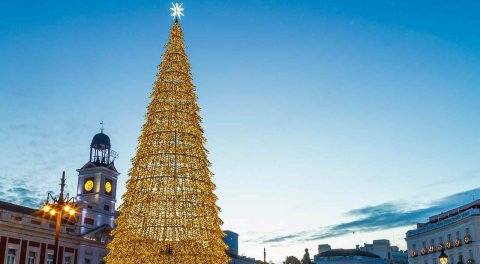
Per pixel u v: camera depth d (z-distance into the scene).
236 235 127.75
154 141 41.09
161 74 43.34
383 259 135.38
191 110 42.47
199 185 40.56
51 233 69.38
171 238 39.03
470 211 80.88
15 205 69.31
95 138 89.56
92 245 77.62
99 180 84.56
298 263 114.50
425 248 96.56
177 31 45.09
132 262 38.84
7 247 61.56
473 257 79.19
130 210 39.81
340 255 131.75
